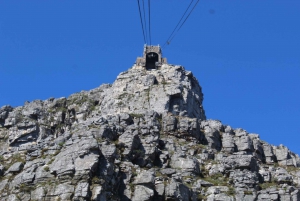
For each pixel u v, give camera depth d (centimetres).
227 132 10875
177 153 9406
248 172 9156
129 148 8812
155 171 8612
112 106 11912
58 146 8562
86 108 12562
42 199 7500
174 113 11481
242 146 10500
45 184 7738
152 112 10525
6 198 7756
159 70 12875
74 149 8050
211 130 10569
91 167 7700
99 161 7944
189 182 8706
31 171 8062
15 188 7900
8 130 11994
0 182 8181
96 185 7550
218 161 9594
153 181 8012
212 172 9206
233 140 10556
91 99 12962
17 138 11519
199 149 9812
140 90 12075
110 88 12900
